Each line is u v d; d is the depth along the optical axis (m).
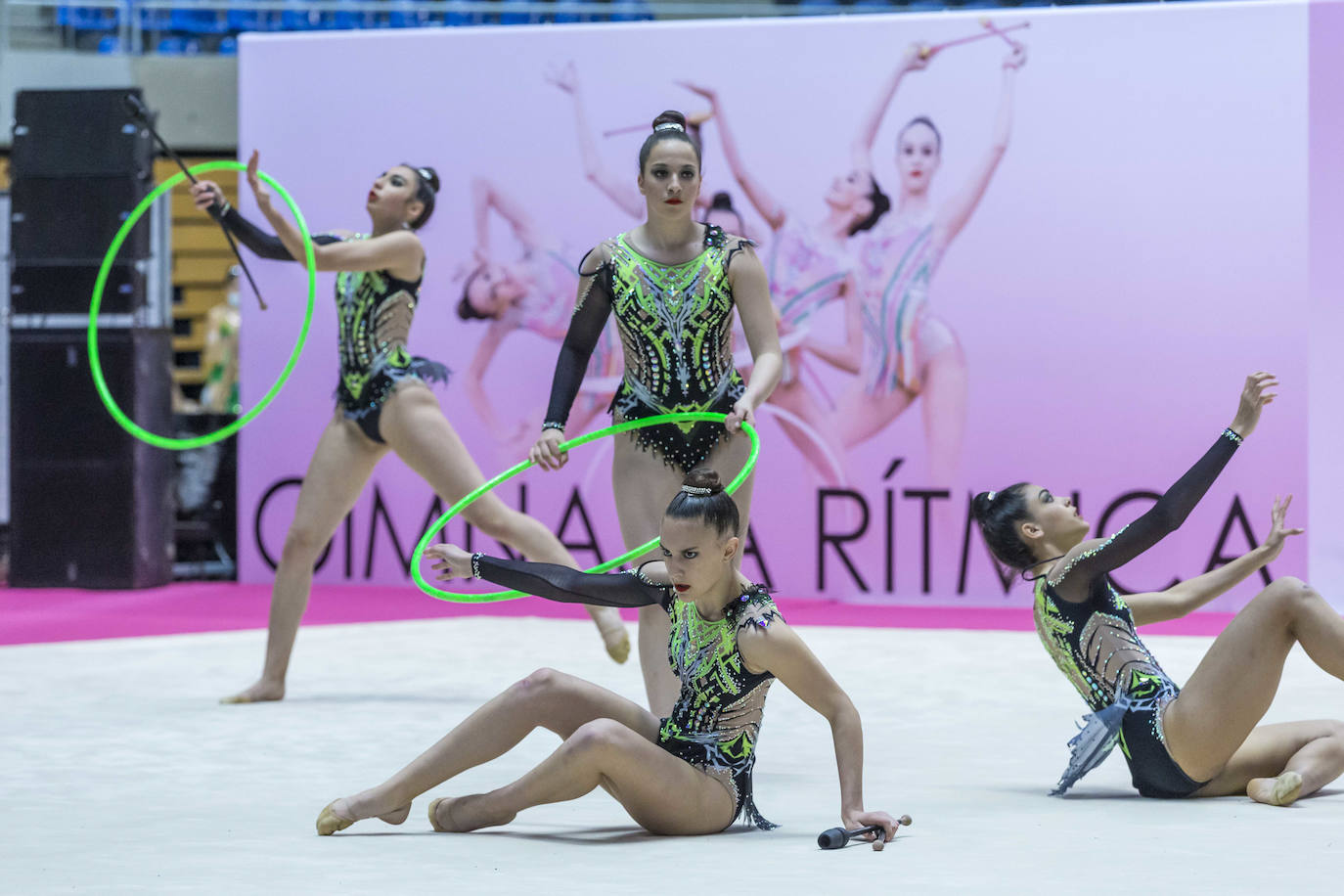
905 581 30.69
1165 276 29.62
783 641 10.80
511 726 11.28
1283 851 10.52
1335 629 11.89
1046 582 13.18
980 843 10.85
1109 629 12.90
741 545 11.02
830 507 30.95
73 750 15.49
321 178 33.16
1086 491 30.02
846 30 30.69
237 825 11.80
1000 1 36.66
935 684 20.31
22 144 32.34
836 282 30.83
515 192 32.22
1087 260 29.92
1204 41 29.36
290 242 18.66
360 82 32.88
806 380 31.02
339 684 20.66
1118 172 29.77
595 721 10.84
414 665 22.50
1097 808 12.31
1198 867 10.02
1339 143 28.88
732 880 9.66
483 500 19.39
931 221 30.50
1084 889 9.34
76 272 32.31
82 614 28.98
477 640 25.52
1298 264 29.06
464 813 11.42
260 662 22.81
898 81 30.55
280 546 33.50
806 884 9.52
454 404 32.47
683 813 11.05
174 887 9.55
